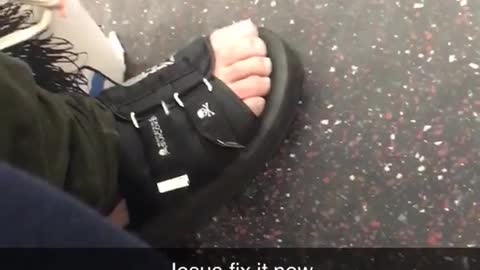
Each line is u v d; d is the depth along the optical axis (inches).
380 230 30.3
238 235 32.1
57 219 12.4
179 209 30.5
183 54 32.4
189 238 32.5
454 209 29.7
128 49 36.9
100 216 13.0
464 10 32.5
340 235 30.8
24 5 27.6
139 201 30.0
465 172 30.0
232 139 30.2
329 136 32.2
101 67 33.7
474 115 30.7
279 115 31.2
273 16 35.2
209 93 30.6
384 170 31.1
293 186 32.1
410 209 30.2
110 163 27.3
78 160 25.3
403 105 31.7
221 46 32.1
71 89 30.8
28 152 21.6
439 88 31.5
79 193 25.2
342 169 31.6
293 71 31.9
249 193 32.5
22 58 28.7
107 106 30.4
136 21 37.4
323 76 33.2
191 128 30.1
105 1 38.4
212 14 36.4
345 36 33.7
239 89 31.0
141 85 31.1
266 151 31.4
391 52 32.7
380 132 31.6
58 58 29.8
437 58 32.0
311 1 34.9
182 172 30.0
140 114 30.2
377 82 32.4
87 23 31.9
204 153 30.0
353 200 31.1
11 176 12.4
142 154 29.6
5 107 21.1
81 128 26.1
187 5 36.9
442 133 30.8
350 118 32.2
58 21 29.5
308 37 34.2
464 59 31.6
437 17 32.7
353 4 34.2
